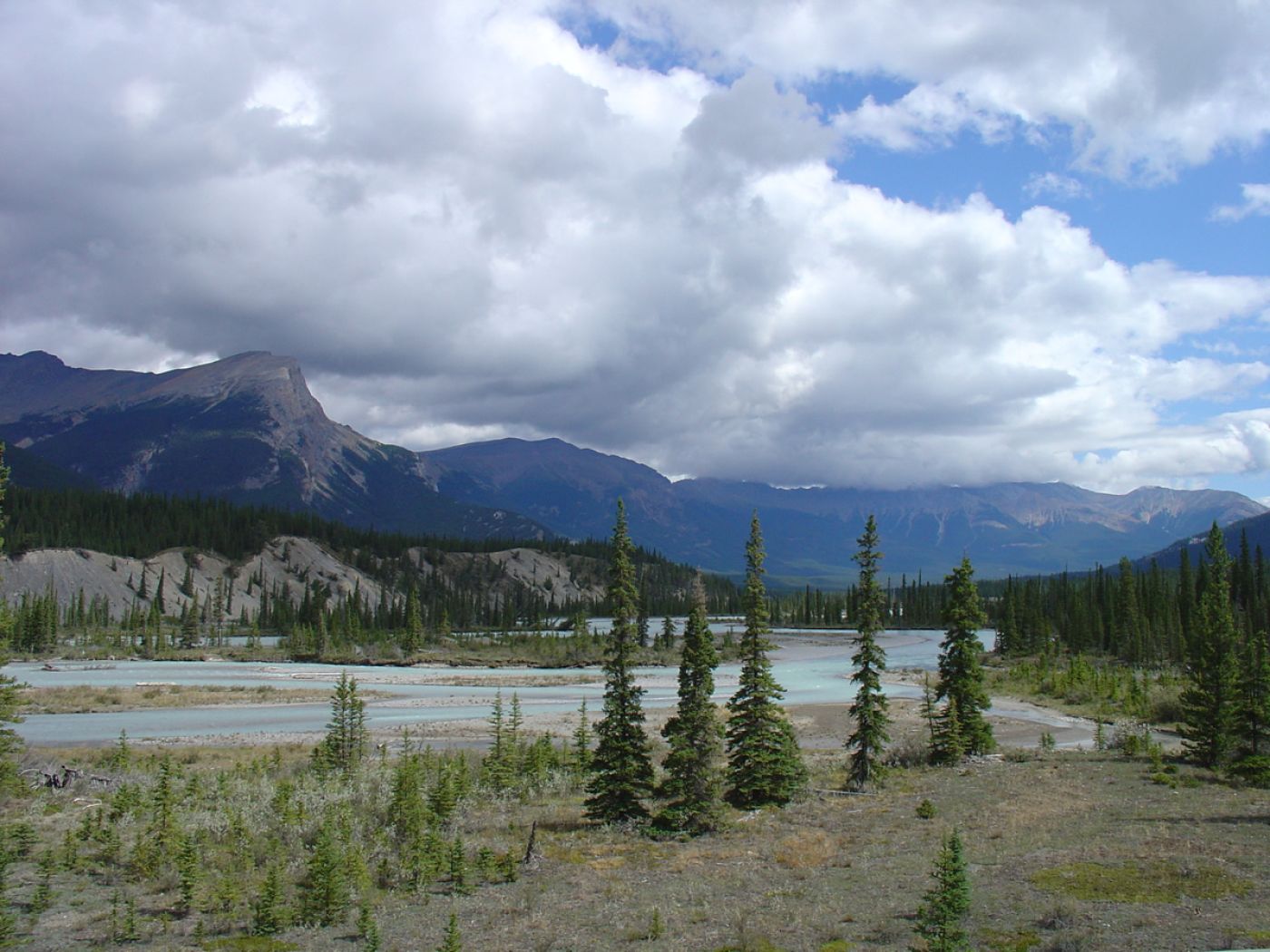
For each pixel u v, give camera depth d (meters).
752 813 39.78
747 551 43.34
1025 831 31.78
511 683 127.69
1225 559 85.75
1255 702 43.66
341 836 32.00
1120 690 93.62
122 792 38.31
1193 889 22.80
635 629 39.94
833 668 148.00
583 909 25.12
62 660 155.62
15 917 24.36
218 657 165.25
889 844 31.67
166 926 24.12
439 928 23.94
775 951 20.33
